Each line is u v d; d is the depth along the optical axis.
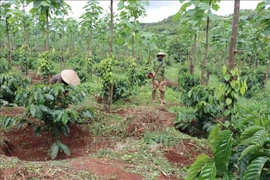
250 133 1.82
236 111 4.19
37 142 4.89
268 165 1.66
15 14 8.59
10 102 6.38
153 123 5.35
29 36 19.48
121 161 3.73
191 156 4.04
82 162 3.64
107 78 6.25
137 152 4.04
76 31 18.31
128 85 7.59
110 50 6.25
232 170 1.89
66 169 3.38
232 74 3.33
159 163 3.69
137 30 7.36
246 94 10.35
